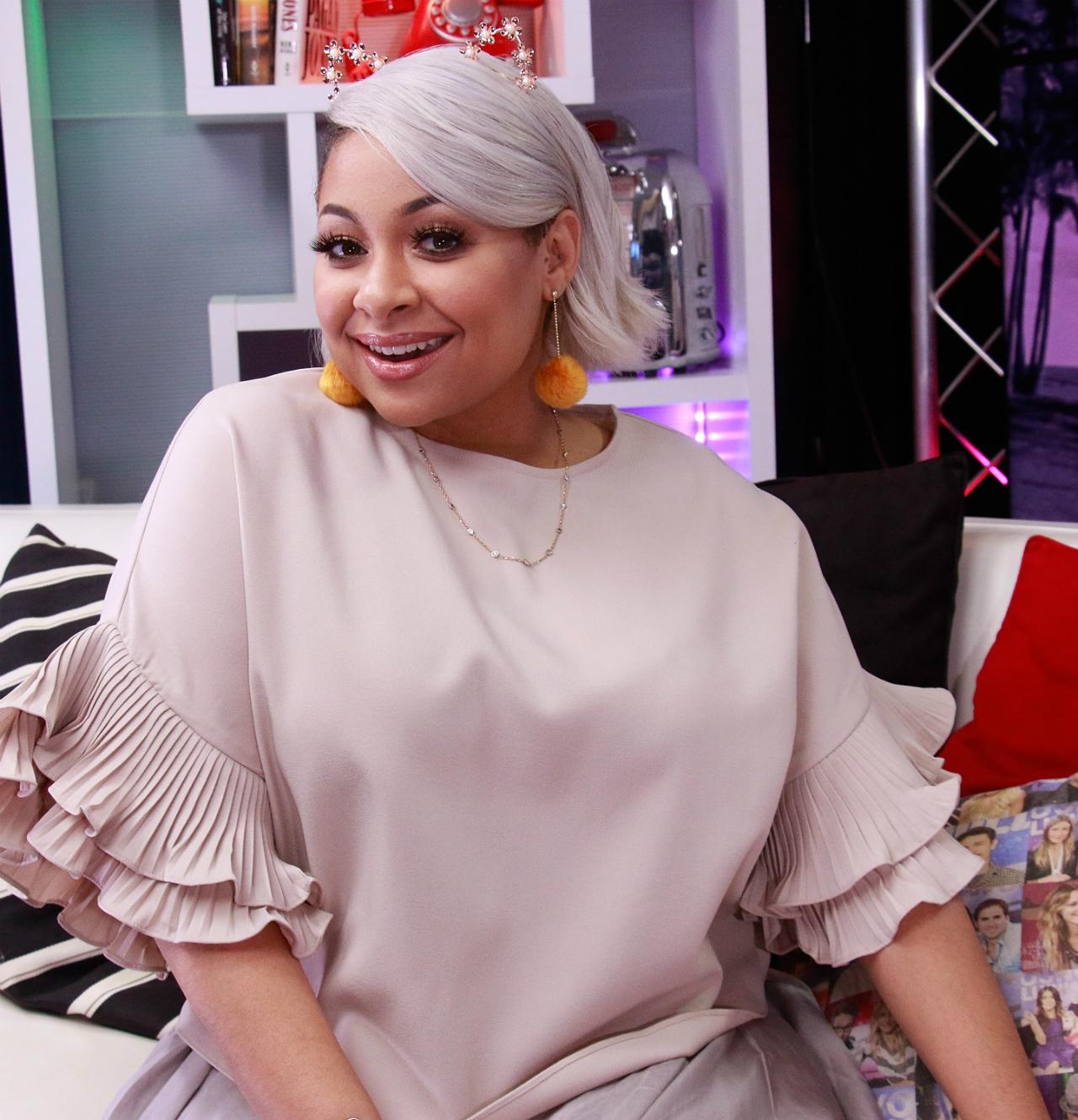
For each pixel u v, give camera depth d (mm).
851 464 2961
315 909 1079
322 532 1095
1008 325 2723
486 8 2215
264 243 2467
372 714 1041
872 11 2805
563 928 1119
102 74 2396
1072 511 2709
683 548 1218
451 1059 1088
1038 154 2641
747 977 1287
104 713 1025
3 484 2594
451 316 1064
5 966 1391
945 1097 1185
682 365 2379
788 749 1181
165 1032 1234
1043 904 1223
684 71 2529
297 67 2271
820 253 2865
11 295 2576
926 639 1495
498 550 1151
